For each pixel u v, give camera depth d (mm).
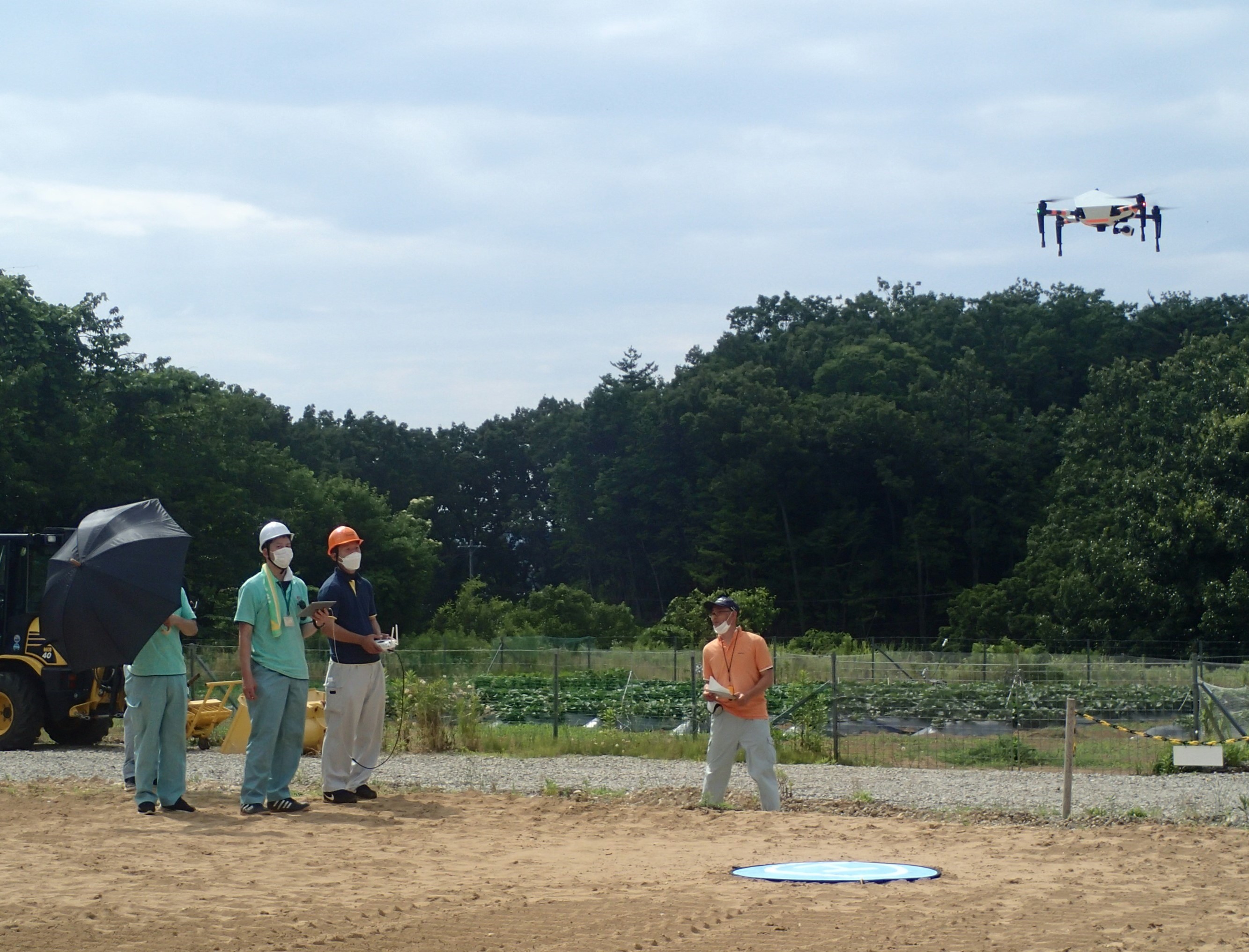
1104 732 20875
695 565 85500
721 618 10766
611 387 100688
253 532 46000
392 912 6402
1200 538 44188
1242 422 46688
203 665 21438
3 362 38625
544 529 112125
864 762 17406
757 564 83438
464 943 5758
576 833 9039
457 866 7742
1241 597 41938
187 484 43562
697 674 29469
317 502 65812
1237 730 17469
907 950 5551
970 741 19656
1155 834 8852
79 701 17094
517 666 34062
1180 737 19359
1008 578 69500
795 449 84125
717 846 8492
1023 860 7840
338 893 6887
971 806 12094
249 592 9797
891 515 84562
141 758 9750
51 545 17359
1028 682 24125
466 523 115625
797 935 5832
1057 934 5816
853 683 25328
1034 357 97188
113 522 9867
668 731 20766
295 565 65250
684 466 92188
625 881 7207
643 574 93688
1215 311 96062
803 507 85875
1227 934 5805
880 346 101812
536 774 14688
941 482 83688
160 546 9758
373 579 67000
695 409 91125
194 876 7289
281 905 6578
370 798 10680
